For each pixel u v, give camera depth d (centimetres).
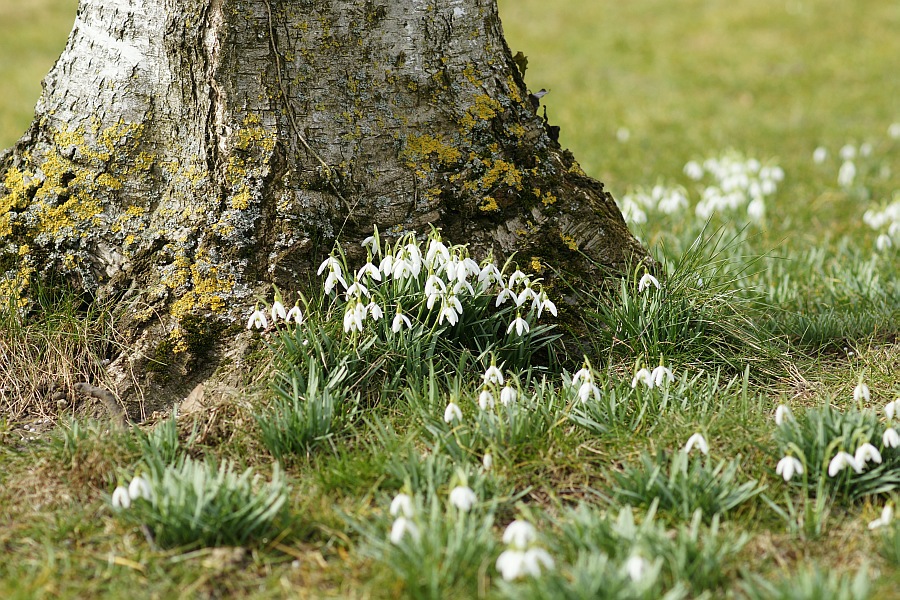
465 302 577
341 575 418
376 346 556
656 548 408
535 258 617
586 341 613
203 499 434
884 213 888
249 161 575
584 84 1847
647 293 608
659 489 455
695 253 671
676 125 1501
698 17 2377
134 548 435
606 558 397
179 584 413
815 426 487
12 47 2153
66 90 604
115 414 538
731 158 1076
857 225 964
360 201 596
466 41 609
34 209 596
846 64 1898
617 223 661
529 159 632
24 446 534
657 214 999
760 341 636
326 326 558
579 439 512
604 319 608
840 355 666
